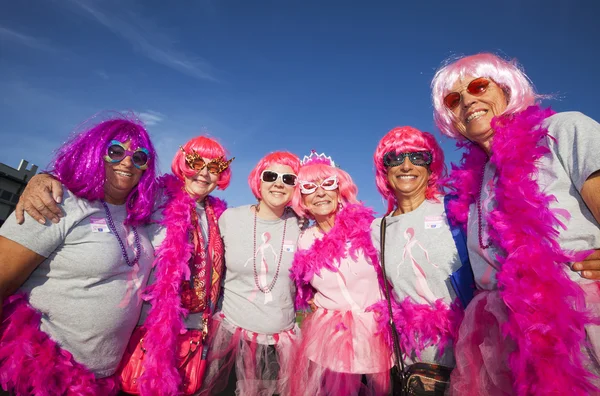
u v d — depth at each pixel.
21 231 1.85
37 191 1.91
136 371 2.32
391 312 2.60
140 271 2.31
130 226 2.34
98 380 2.13
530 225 1.65
